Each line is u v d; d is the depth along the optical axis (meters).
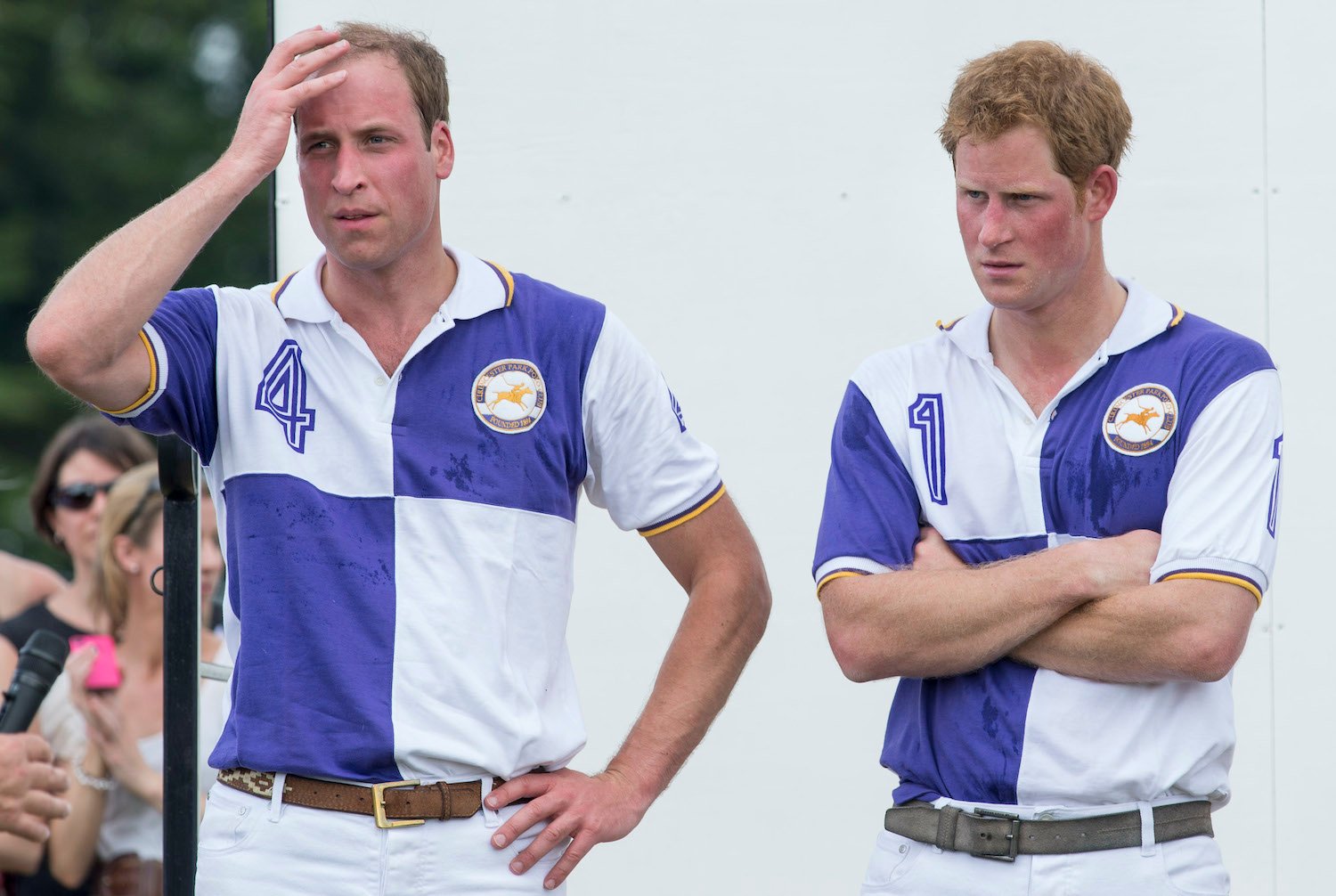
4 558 16.25
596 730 11.04
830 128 10.87
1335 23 10.64
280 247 11.05
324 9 10.95
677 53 10.93
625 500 9.78
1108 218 10.80
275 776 8.98
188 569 9.17
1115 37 10.74
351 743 8.90
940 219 10.82
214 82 50.41
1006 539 9.31
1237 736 10.66
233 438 9.32
